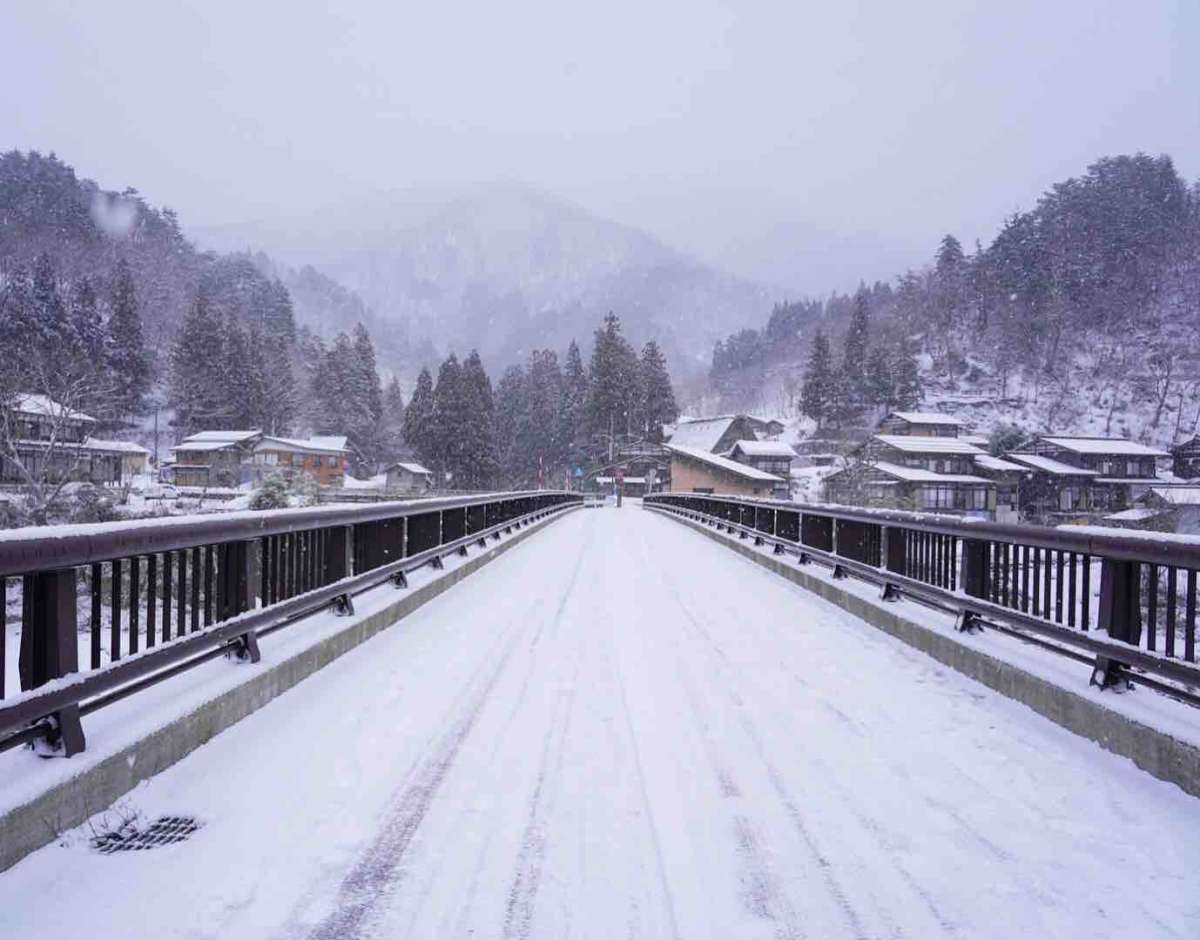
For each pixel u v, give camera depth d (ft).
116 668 10.65
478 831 9.95
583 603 27.76
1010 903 8.37
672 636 21.93
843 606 26.55
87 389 137.49
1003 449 233.76
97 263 347.36
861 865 9.17
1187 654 11.33
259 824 10.00
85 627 27.78
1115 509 204.33
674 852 9.46
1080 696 13.20
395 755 12.48
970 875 8.94
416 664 18.26
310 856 9.22
